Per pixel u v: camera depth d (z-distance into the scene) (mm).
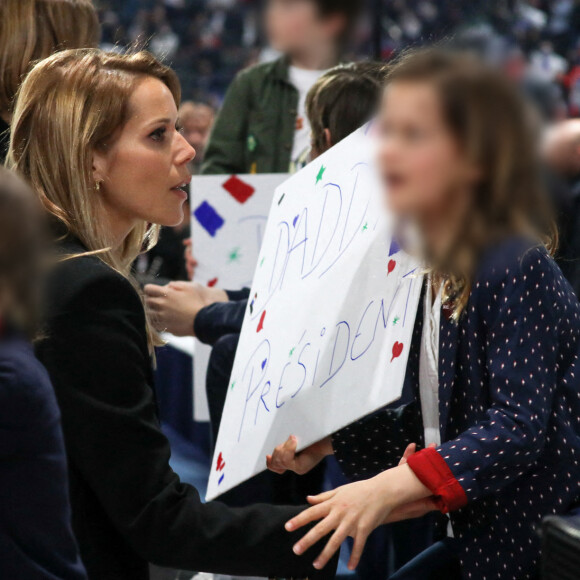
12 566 3787
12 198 3387
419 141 3863
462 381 5145
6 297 3369
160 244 14305
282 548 4949
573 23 23062
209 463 13039
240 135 11820
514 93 3814
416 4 24875
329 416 4969
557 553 4137
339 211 5715
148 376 5234
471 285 4910
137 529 4895
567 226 9148
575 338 5066
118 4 30250
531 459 4812
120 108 5336
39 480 3824
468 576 5246
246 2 30469
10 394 3678
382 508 4758
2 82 7766
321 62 11555
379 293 5020
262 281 6324
